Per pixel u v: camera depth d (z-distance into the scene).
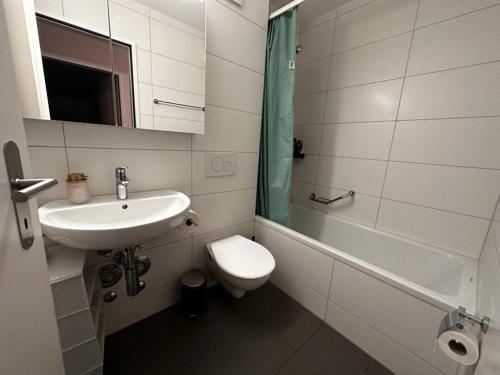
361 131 1.76
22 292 0.38
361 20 1.67
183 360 1.10
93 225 0.73
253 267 1.24
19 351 0.37
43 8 0.77
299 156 2.10
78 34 0.84
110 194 1.06
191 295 1.30
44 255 0.46
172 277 1.40
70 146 0.92
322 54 1.95
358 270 1.19
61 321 0.78
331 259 1.31
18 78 0.76
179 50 1.11
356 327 1.23
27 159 0.41
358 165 1.81
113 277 1.14
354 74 1.76
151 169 1.17
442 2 1.31
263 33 1.50
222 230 1.60
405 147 1.54
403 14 1.46
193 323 1.31
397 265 1.59
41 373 0.43
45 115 0.81
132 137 1.08
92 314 0.90
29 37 0.76
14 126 0.36
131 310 1.26
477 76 1.23
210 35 1.25
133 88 1.00
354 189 1.86
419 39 1.41
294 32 1.45
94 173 1.00
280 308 1.47
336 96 1.89
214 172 1.44
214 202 1.50
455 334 0.65
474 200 1.30
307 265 1.45
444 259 1.38
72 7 0.82
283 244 1.60
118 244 0.78
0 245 0.32
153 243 1.28
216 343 1.20
